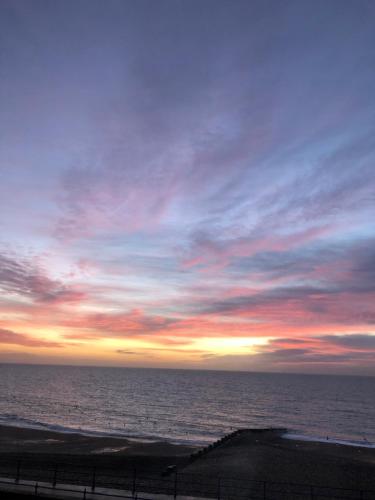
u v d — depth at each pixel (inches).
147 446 1969.7
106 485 1117.1
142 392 6525.6
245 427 3056.1
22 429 2370.8
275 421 3479.3
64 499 697.6
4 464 1422.2
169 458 1596.9
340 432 2910.9
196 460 1567.4
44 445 1934.1
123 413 3727.9
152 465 1469.0
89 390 6540.4
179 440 2273.6
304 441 2192.4
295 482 1263.5
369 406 5103.3
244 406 4726.9
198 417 3624.5
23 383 7770.7
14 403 4247.0
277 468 1429.6
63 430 2519.7
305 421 3540.8
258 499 1025.5
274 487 1184.8
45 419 3107.8
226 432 2763.3
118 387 7519.7
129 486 1114.1
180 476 1288.1
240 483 1208.8
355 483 1298.0
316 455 1726.1
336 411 4448.8
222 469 1385.3
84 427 2768.2
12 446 1878.7
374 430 3120.1
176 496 751.1
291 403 5251.0
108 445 1972.2
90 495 722.2
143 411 3956.7
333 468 1471.5
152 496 742.5
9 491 724.7
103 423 3031.5
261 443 2021.4
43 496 705.6
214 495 1044.5
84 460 1544.0
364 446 2117.4
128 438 2255.2
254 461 1517.0
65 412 3631.9
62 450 1822.1
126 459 1574.8
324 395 6801.2
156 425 3019.2
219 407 4552.2
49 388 6688.0
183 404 4795.8
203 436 2549.2
